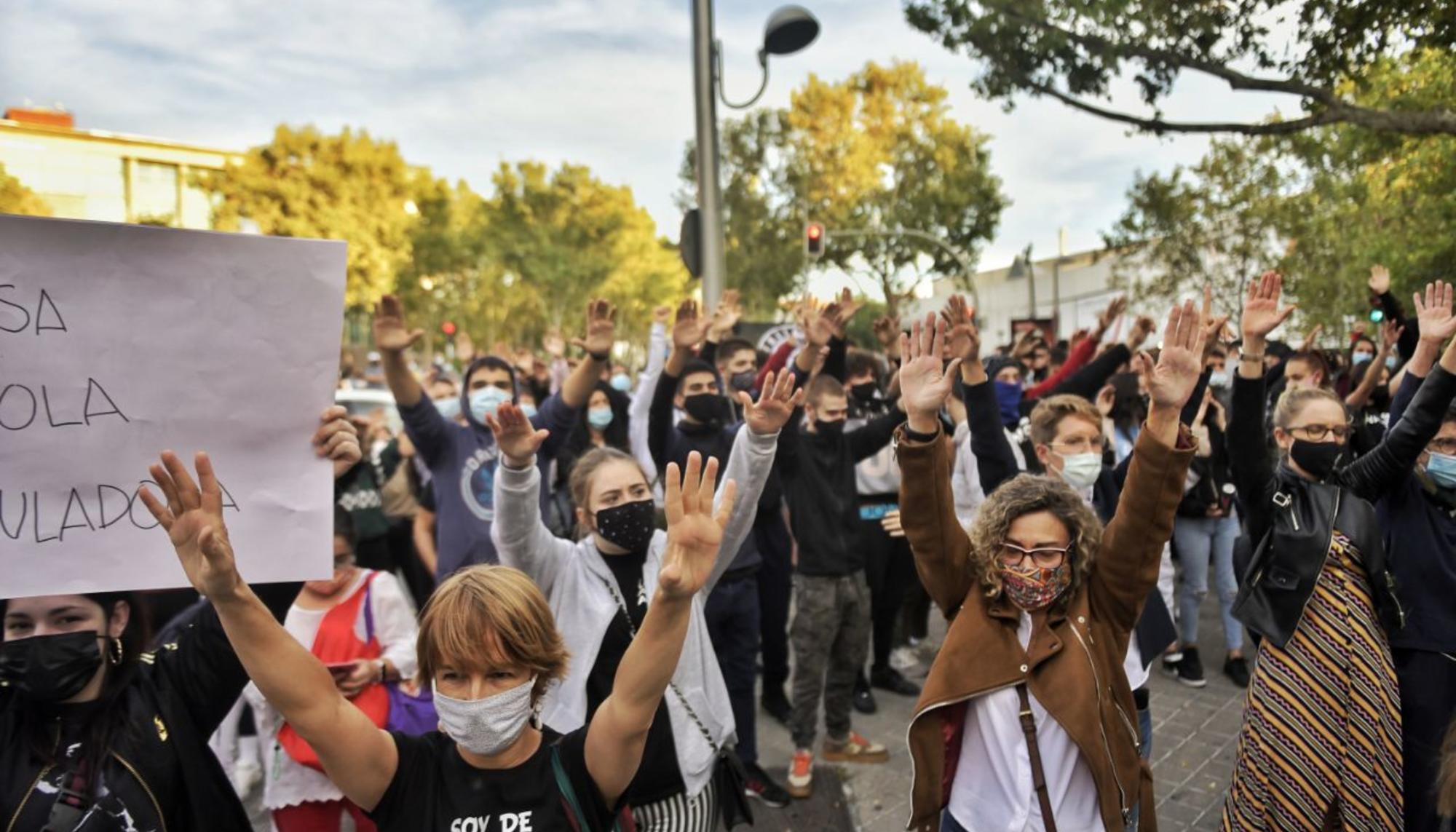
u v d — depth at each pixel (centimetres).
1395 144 704
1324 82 539
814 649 424
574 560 278
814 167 3628
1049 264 4666
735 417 569
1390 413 352
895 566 541
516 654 170
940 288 5081
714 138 785
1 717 178
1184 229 1938
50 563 178
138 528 183
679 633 169
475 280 4325
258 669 160
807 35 765
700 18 776
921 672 572
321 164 3089
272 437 192
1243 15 539
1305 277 1691
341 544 321
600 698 268
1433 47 505
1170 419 226
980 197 3616
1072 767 224
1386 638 283
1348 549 279
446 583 178
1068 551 230
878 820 391
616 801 175
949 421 540
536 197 4166
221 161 4956
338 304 195
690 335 462
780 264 3609
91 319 180
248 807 411
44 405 178
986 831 229
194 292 186
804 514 431
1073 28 579
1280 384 581
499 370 455
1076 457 330
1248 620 288
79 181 4731
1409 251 898
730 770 277
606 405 570
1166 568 463
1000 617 235
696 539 168
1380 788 266
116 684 186
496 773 174
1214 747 447
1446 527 302
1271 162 1748
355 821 299
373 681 312
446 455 441
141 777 178
